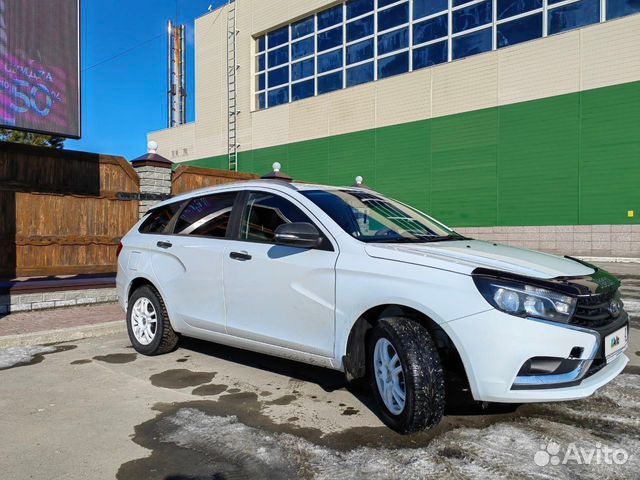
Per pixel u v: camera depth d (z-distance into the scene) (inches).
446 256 132.7
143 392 163.2
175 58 1338.6
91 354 210.5
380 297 133.0
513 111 706.2
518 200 704.4
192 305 186.7
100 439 128.2
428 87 792.3
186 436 129.8
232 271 171.2
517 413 143.2
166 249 197.9
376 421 138.5
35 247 340.8
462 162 757.9
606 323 126.6
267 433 131.3
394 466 112.8
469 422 137.1
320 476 109.1
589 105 643.5
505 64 713.0
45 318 270.2
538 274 124.0
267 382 172.9
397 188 831.7
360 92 876.6
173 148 1246.3
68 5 333.7
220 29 1123.3
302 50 981.8
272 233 166.4
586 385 120.2
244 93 1071.0
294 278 153.3
